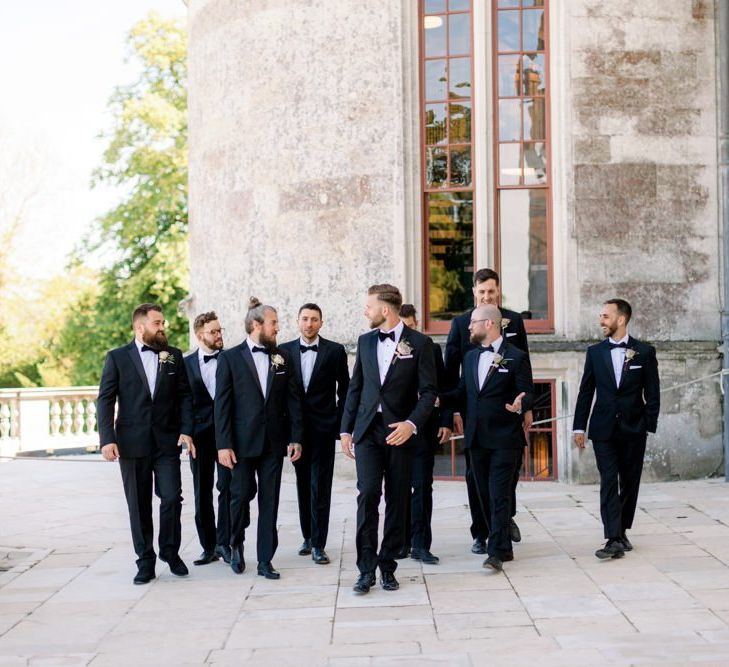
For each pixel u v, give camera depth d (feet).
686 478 34.22
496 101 35.29
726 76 33.86
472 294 35.50
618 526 22.40
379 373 20.40
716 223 34.88
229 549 23.39
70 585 21.45
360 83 35.88
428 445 23.02
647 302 34.45
